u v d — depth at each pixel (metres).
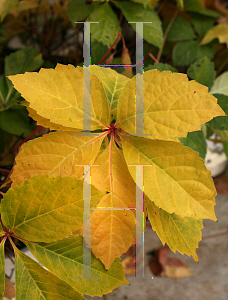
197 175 0.45
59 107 0.45
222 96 0.60
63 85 0.46
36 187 0.46
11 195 0.46
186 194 0.45
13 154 0.66
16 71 0.64
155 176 0.46
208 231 0.97
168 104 0.46
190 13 0.78
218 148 0.91
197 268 0.87
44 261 0.48
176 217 0.49
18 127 0.63
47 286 0.47
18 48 0.95
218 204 1.06
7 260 0.55
